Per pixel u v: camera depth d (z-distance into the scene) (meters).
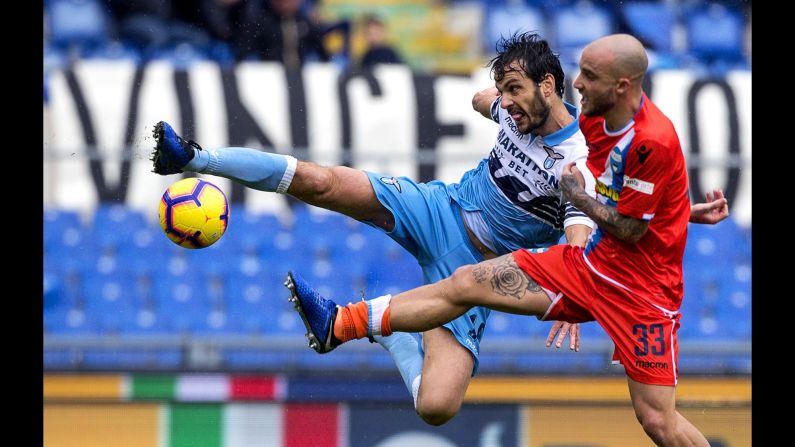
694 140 41.62
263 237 41.31
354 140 41.16
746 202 41.34
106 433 33.16
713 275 41.28
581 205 19.22
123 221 40.84
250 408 33.03
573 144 20.89
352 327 19.67
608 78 18.34
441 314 19.69
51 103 40.75
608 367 34.88
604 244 19.55
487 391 33.56
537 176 21.28
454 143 41.34
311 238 41.50
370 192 21.95
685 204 19.44
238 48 47.47
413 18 52.38
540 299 19.67
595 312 19.67
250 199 41.72
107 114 40.91
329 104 41.38
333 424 33.16
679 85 42.03
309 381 33.78
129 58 47.59
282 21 47.34
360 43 50.72
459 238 22.41
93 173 40.84
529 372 33.78
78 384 33.56
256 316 40.31
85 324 39.88
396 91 41.62
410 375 22.41
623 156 18.70
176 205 20.23
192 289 40.50
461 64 51.91
